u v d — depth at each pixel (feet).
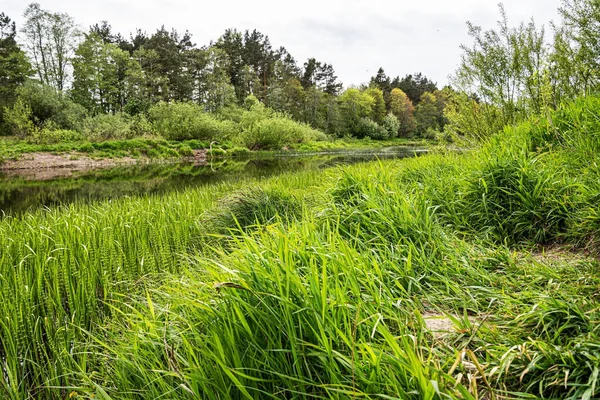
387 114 297.53
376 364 5.24
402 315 7.61
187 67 245.04
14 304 11.24
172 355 7.12
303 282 7.04
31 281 13.10
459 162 20.72
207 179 64.44
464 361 6.14
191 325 6.68
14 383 9.21
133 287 13.89
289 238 9.09
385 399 5.13
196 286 8.21
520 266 9.89
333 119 252.01
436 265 10.11
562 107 20.27
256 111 174.50
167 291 9.70
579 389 5.16
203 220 21.39
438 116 284.82
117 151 107.45
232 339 6.04
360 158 108.88
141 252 16.98
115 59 214.90
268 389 6.00
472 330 6.81
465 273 9.99
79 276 13.44
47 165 90.07
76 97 188.75
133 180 65.41
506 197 14.15
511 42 26.30
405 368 5.21
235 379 5.39
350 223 12.23
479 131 28.50
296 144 165.27
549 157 15.94
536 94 24.09
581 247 11.39
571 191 13.37
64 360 9.93
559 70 23.21
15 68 179.73
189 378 5.98
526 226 13.03
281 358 6.06
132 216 21.01
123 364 7.50
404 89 367.66
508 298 7.86
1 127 123.44
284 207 19.80
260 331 6.47
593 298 7.48
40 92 128.88
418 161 23.25
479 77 28.09
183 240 19.08
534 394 5.56
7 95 134.31
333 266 7.91
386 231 11.75
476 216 14.43
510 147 17.61
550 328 6.77
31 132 108.37
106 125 123.65
